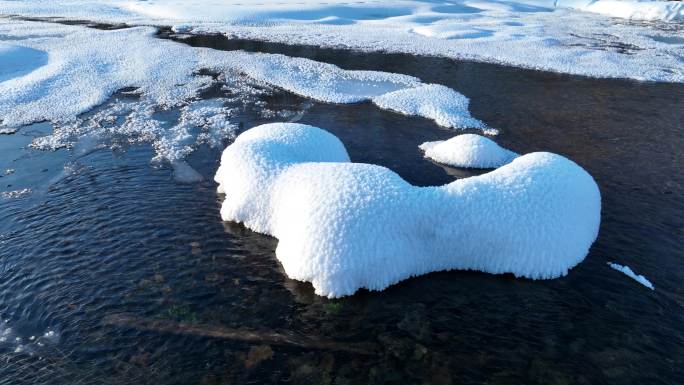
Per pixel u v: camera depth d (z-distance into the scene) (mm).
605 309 7340
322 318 7035
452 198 8141
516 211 8039
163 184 10945
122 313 7062
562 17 47531
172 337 6633
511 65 24469
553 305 7402
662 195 11031
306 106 17234
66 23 33062
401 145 13938
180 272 7949
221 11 39781
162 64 21656
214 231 9117
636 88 20656
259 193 9203
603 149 13883
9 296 7387
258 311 7129
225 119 15453
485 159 12602
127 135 13828
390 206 7805
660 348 6617
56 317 6980
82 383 5938
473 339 6719
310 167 9023
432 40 30719
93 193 10477
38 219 9430
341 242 7473
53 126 14375
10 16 35938
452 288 7691
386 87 20000
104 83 18500
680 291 7770
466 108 17422
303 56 25234
